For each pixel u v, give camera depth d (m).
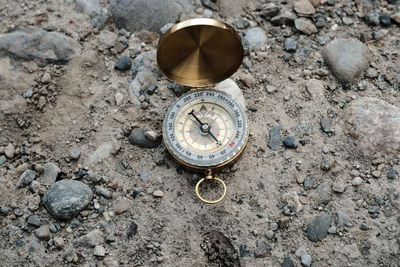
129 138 0.68
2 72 0.70
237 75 0.70
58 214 0.65
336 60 0.69
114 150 0.67
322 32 0.72
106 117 0.69
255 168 0.67
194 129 0.66
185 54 0.66
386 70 0.70
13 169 0.67
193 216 0.65
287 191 0.66
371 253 0.64
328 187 0.66
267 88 0.69
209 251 0.65
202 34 0.65
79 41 0.72
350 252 0.64
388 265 0.63
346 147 0.67
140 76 0.70
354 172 0.66
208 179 0.65
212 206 0.66
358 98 0.68
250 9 0.73
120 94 0.69
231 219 0.65
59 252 0.65
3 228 0.65
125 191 0.66
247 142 0.67
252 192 0.66
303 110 0.68
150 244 0.65
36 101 0.69
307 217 0.65
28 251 0.65
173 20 0.72
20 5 0.74
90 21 0.72
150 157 0.67
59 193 0.65
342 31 0.72
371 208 0.65
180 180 0.66
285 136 0.67
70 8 0.73
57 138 0.68
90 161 0.67
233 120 0.66
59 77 0.70
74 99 0.70
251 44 0.71
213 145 0.65
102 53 0.71
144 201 0.66
